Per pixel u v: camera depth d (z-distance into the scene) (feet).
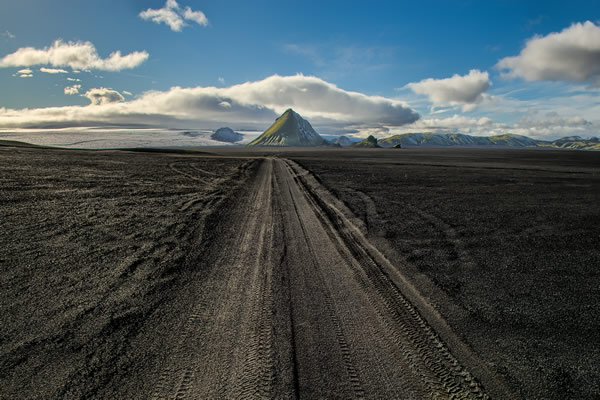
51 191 33.81
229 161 111.34
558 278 16.84
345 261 18.75
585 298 14.60
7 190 31.99
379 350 10.38
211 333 11.00
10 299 12.46
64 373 8.74
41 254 17.25
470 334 11.54
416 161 147.23
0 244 18.10
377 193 45.24
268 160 135.95
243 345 10.37
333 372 9.23
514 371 9.59
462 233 25.20
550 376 9.39
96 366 9.09
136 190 39.19
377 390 8.61
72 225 22.75
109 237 20.90
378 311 12.99
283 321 11.95
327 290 14.79
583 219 30.48
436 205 36.68
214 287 14.76
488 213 32.68
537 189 51.78
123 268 16.25
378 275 16.78
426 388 8.77
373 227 26.84
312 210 33.50
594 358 10.30
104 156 95.61
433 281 16.17
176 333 10.91
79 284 14.20
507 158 196.34
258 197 41.52
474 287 15.57
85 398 7.95
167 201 34.06
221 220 27.99
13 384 8.26
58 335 10.38
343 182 58.39
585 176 78.38
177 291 14.17
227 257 18.93
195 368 9.21
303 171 82.28
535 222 29.01
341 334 11.21
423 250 21.07
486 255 20.26
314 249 20.89
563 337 11.48
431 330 11.69
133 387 8.40
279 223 27.71
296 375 9.05
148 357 9.61
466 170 91.15
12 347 9.64
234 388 8.48
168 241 21.04
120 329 10.95
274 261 18.49
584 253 20.85
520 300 14.29
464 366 9.77
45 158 71.56
